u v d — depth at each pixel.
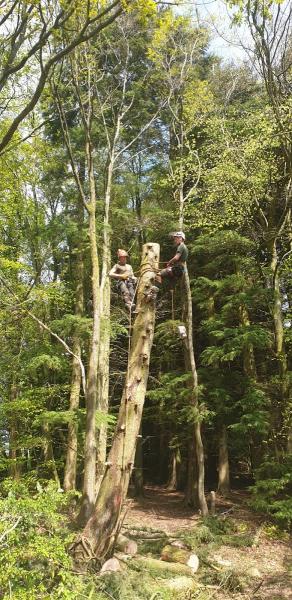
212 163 17.45
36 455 20.77
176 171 17.41
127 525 13.36
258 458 16.22
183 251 7.44
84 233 16.92
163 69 19.14
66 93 16.61
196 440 15.52
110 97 18.05
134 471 20.56
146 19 7.24
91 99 14.45
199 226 16.95
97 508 7.61
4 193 16.36
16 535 4.91
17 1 6.71
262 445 16.11
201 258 19.33
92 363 13.10
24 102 12.39
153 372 21.66
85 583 6.59
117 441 7.64
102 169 20.17
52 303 18.34
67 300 17.94
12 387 16.78
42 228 17.56
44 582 5.21
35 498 6.03
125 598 6.73
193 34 16.94
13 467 17.02
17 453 19.12
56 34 7.01
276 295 15.91
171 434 21.47
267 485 13.45
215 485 21.97
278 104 13.30
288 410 14.58
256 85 19.11
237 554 11.77
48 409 18.77
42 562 5.28
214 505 15.45
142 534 12.14
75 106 17.17
